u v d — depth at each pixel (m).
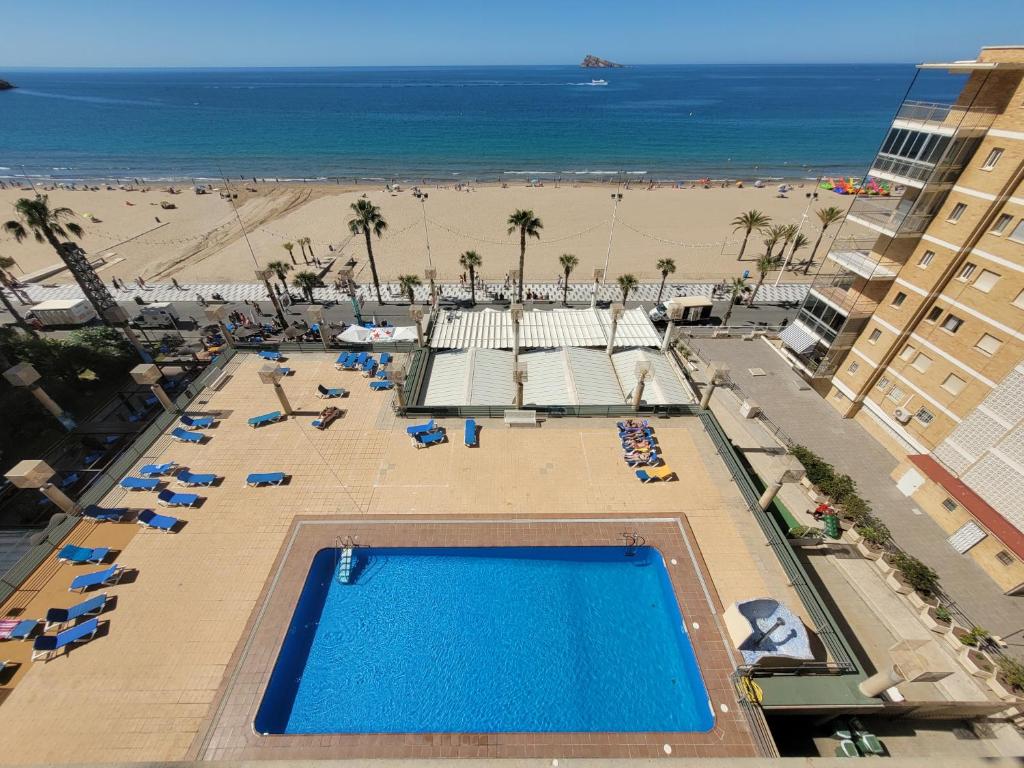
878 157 28.62
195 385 29.94
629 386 32.34
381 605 19.73
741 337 43.41
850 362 33.38
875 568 23.34
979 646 19.89
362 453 25.95
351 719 16.50
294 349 34.44
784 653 17.12
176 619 18.62
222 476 24.52
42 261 68.25
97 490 23.14
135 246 71.56
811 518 25.88
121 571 20.12
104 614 18.78
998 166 23.36
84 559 20.22
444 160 131.38
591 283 58.69
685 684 17.45
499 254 68.06
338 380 31.50
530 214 45.84
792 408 34.41
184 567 20.45
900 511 26.67
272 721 16.39
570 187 103.88
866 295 31.45
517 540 21.47
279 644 17.88
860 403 32.94
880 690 16.11
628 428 27.08
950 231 26.02
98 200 95.31
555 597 20.09
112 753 15.26
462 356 34.91
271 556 20.92
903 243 28.81
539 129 171.62
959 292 26.09
